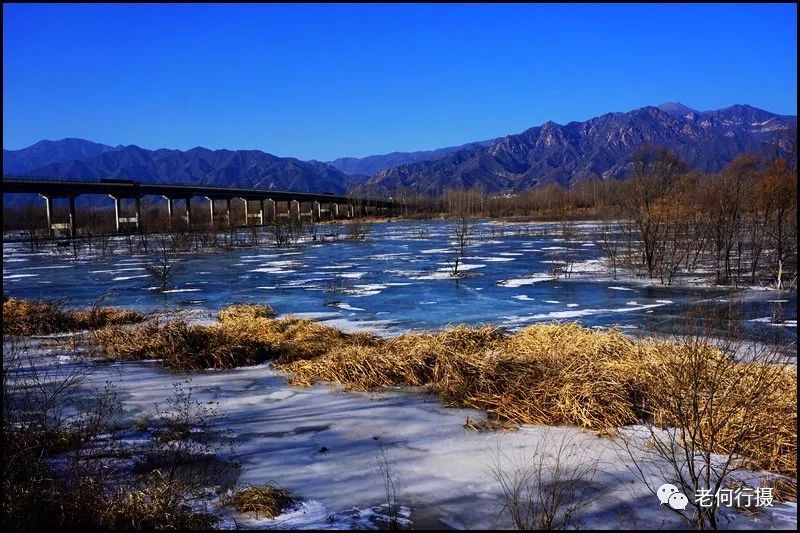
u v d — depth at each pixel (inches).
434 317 707.4
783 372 331.9
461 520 213.8
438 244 1980.8
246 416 336.8
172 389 396.2
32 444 268.1
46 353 502.0
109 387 397.4
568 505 223.8
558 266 1171.3
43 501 208.2
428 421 325.1
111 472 246.7
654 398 315.0
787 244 971.3
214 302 864.3
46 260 1642.5
